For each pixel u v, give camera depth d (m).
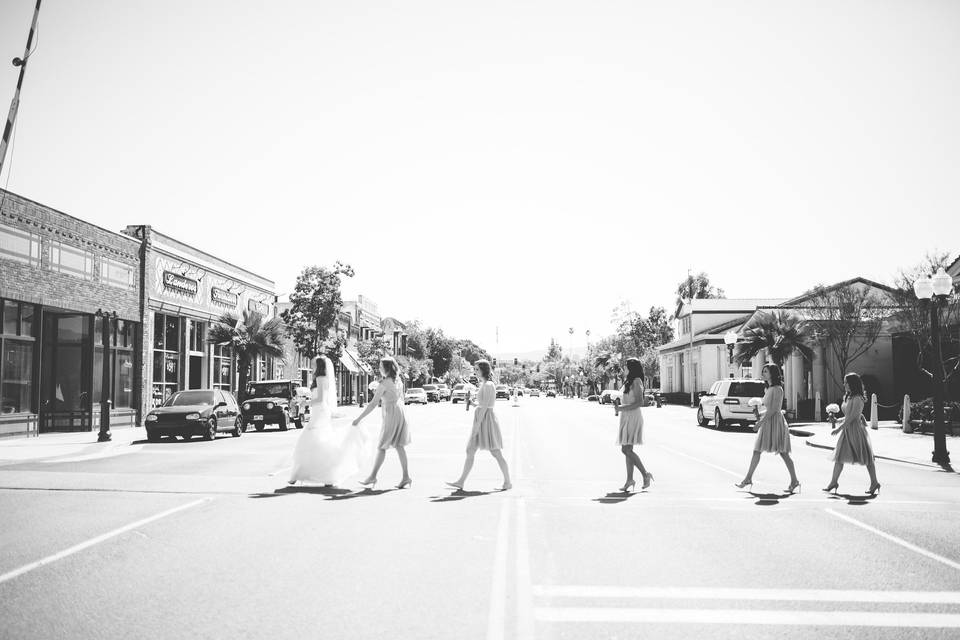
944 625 5.33
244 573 6.59
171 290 32.50
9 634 5.01
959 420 24.89
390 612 5.50
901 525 8.99
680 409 52.81
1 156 15.16
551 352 181.88
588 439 22.98
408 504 10.28
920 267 28.94
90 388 25.47
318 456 11.84
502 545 7.75
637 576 6.58
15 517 9.16
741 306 61.91
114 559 7.07
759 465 16.06
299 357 48.69
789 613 5.57
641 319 81.38
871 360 39.53
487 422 11.73
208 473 13.80
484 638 4.96
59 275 24.91
